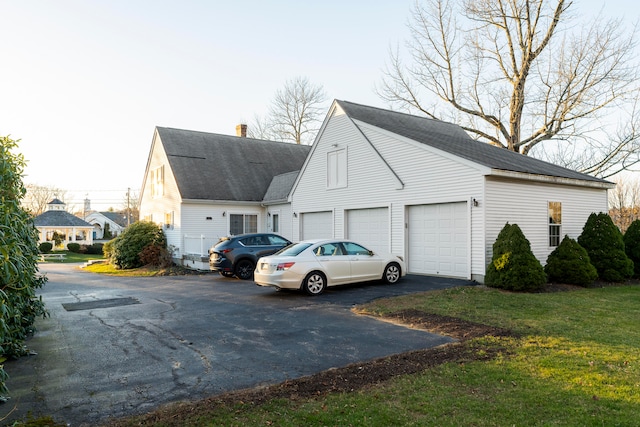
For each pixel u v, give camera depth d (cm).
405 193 1462
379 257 1228
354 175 1678
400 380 493
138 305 1046
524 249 1116
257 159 2603
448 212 1338
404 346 644
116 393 471
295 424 385
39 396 464
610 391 450
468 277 1258
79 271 2216
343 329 755
